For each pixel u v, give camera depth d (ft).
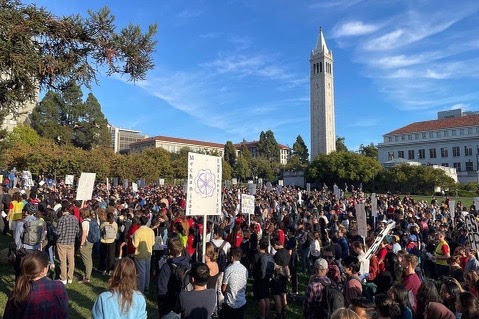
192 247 34.30
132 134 525.34
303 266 43.91
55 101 259.19
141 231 30.83
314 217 53.36
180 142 478.59
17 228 32.60
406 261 21.20
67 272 33.06
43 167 153.99
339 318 10.82
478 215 57.52
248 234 37.35
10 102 23.56
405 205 80.79
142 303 13.12
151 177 194.59
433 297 17.46
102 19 23.26
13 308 12.55
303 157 476.54
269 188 150.20
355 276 20.34
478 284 18.30
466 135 349.61
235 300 20.77
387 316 15.17
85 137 266.16
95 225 33.99
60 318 13.00
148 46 25.20
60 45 23.48
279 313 27.37
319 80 394.73
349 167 262.26
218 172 25.49
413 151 382.22
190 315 15.49
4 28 18.92
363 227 36.22
